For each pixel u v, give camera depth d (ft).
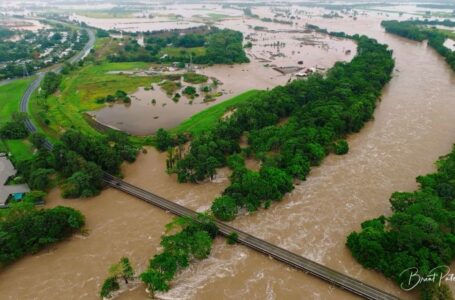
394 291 257.14
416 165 407.44
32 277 277.64
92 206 359.05
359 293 255.50
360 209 340.18
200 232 291.99
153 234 318.86
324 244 300.81
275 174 356.59
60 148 400.88
